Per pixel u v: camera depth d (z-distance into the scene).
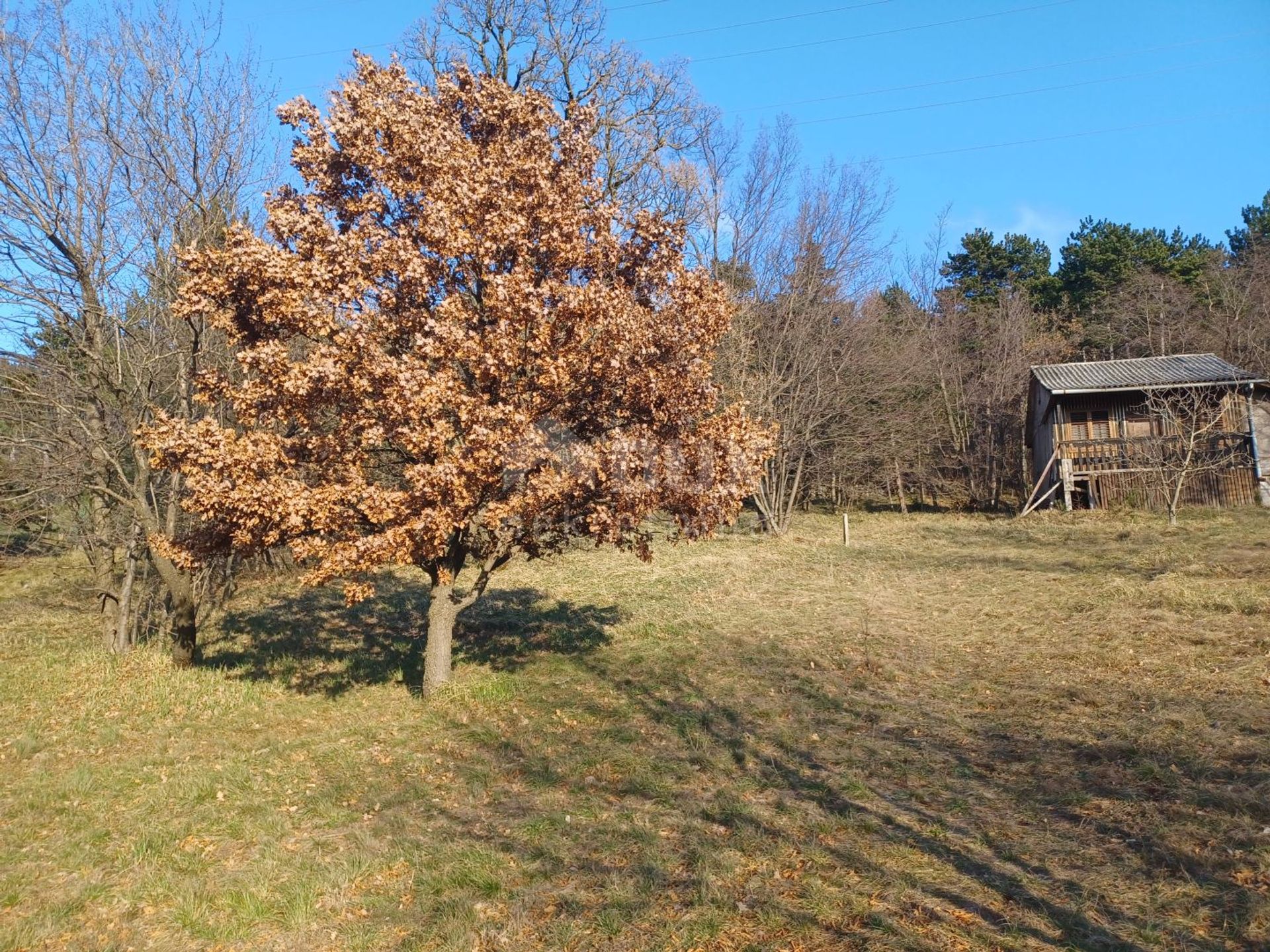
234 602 16.98
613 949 4.46
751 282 27.53
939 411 38.12
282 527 8.32
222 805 6.97
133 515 11.79
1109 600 12.30
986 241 48.88
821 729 7.97
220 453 8.17
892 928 4.44
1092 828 5.49
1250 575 13.36
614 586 17.05
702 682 9.84
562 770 7.26
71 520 12.90
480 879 5.32
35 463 11.73
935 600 13.87
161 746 8.58
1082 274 46.12
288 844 6.17
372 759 7.99
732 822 5.95
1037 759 6.80
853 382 27.58
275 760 8.05
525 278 8.31
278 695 10.48
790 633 12.02
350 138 9.35
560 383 8.43
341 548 8.03
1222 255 45.50
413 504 8.26
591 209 10.20
